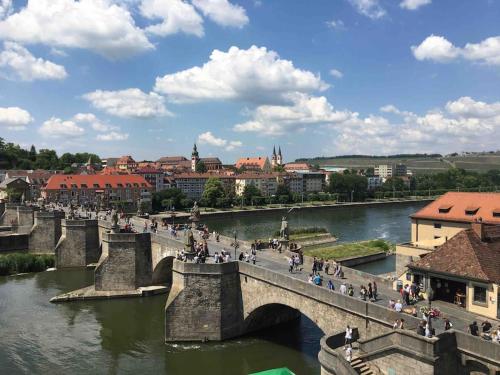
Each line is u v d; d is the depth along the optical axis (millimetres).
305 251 122000
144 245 83062
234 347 58219
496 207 77938
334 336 40656
